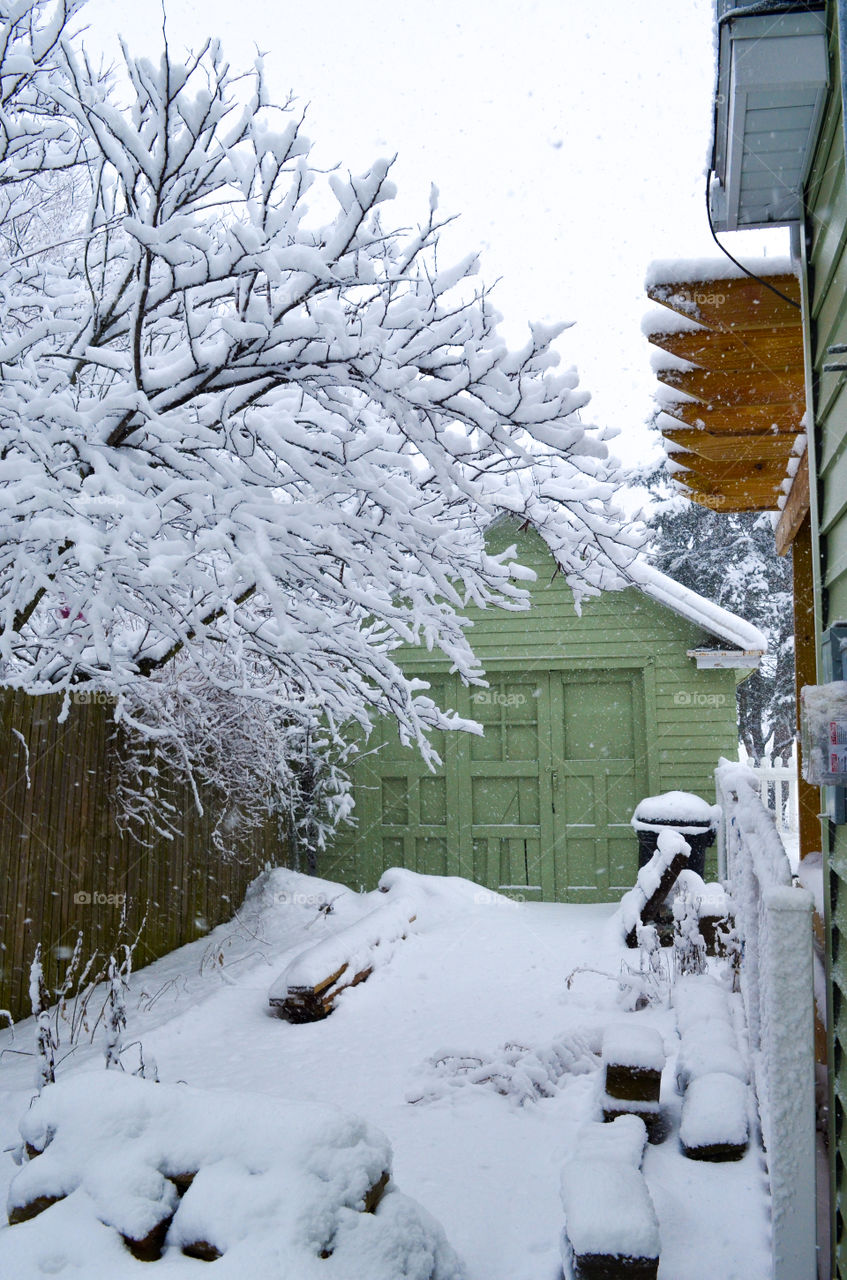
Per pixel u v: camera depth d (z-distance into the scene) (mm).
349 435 4891
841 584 2816
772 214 3270
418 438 4730
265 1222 2016
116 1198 2104
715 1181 3324
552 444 4617
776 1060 2533
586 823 11180
